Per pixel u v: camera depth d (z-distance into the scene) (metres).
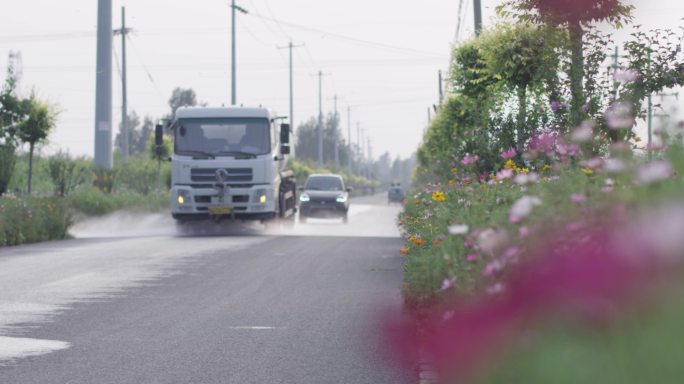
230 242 32.88
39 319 14.26
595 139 13.74
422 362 10.11
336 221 61.06
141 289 18.34
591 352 4.64
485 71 28.39
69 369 10.32
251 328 13.34
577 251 5.84
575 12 23.19
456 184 21.11
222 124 39.56
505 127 28.19
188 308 15.55
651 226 5.23
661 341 4.24
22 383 9.56
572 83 23.06
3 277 20.62
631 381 4.27
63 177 51.88
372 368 10.28
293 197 46.72
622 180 7.31
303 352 11.38
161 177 71.12
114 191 57.84
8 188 46.38
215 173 39.06
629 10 23.08
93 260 25.08
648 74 21.81
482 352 6.26
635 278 5.09
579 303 5.17
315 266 23.19
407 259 15.34
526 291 6.12
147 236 38.38
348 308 15.42
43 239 35.84
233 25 84.88
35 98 48.44
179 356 11.13
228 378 9.83
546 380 4.84
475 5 41.69
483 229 8.97
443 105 44.09
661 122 8.22
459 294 8.92
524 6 24.00
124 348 11.70
